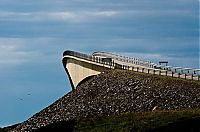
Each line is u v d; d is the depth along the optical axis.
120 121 147.12
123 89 177.88
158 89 168.75
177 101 158.75
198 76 174.00
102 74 193.75
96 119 152.88
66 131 151.50
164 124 137.00
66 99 184.50
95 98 179.00
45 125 165.88
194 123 134.38
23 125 176.50
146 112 151.50
